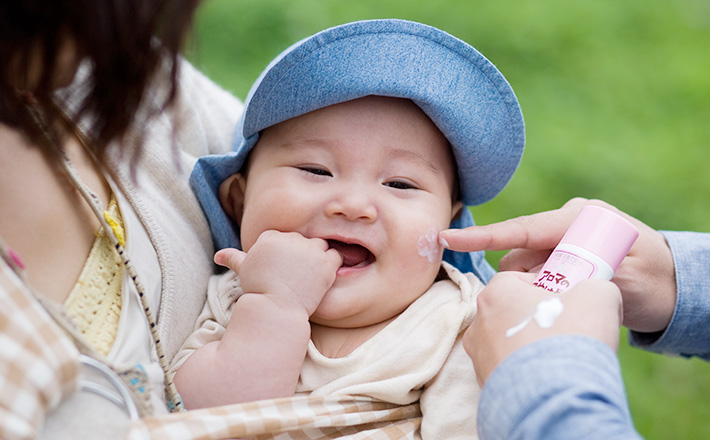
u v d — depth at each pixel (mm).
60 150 1114
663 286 1433
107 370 1005
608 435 866
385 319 1435
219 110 1762
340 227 1397
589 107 4105
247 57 3785
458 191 1651
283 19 4020
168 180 1434
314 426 1177
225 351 1279
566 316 1021
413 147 1461
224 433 1062
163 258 1278
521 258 1466
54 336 895
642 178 3627
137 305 1131
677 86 4340
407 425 1288
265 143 1507
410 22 1428
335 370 1325
